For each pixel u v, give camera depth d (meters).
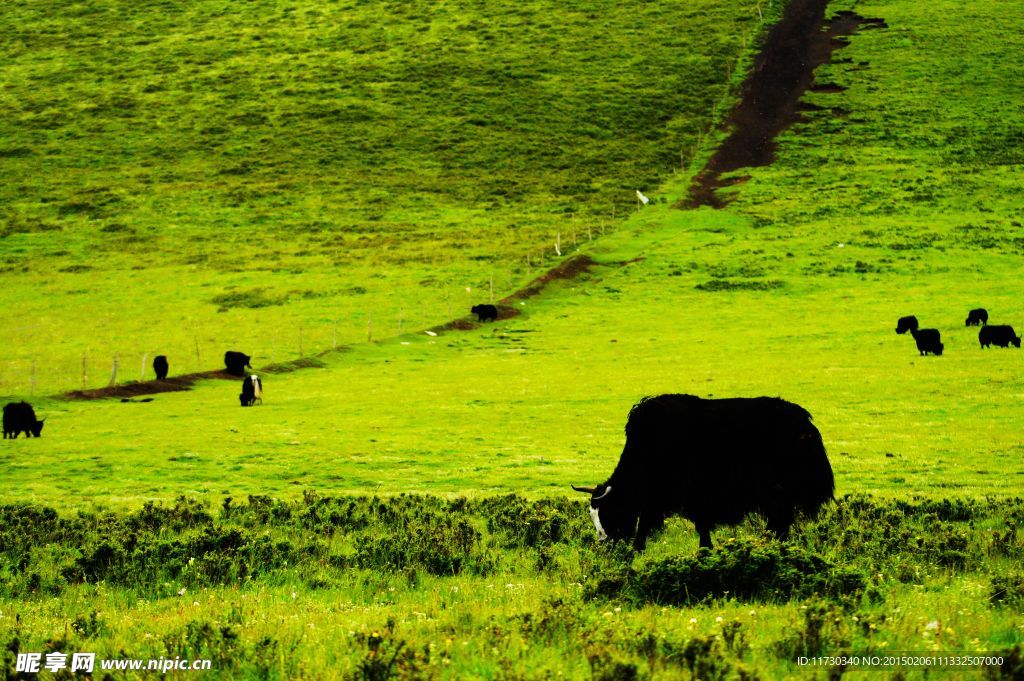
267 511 69.38
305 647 28.55
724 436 43.03
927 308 188.50
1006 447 94.50
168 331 198.00
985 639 27.86
